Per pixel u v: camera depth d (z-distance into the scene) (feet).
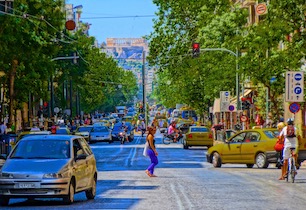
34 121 248.32
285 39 153.48
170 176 117.19
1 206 72.69
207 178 111.24
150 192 87.92
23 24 190.90
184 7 267.18
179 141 318.04
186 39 267.39
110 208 70.23
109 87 535.19
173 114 528.22
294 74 144.46
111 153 207.31
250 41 156.04
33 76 215.72
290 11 148.56
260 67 157.79
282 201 75.87
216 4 248.73
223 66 254.88
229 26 233.14
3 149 149.28
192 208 69.26
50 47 211.20
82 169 77.36
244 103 238.27
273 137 133.59
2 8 185.16
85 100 483.51
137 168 141.59
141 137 366.43
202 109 342.64
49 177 71.46
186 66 269.44
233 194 84.17
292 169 101.65
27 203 76.54
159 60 270.67
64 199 73.00
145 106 635.66
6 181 71.20
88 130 296.92
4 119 242.99
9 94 216.13
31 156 75.56
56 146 76.74
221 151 140.77
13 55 198.29
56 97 383.45
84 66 352.08
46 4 198.59
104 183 103.65
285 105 215.92
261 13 195.52
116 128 307.58
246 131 138.31
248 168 138.10
